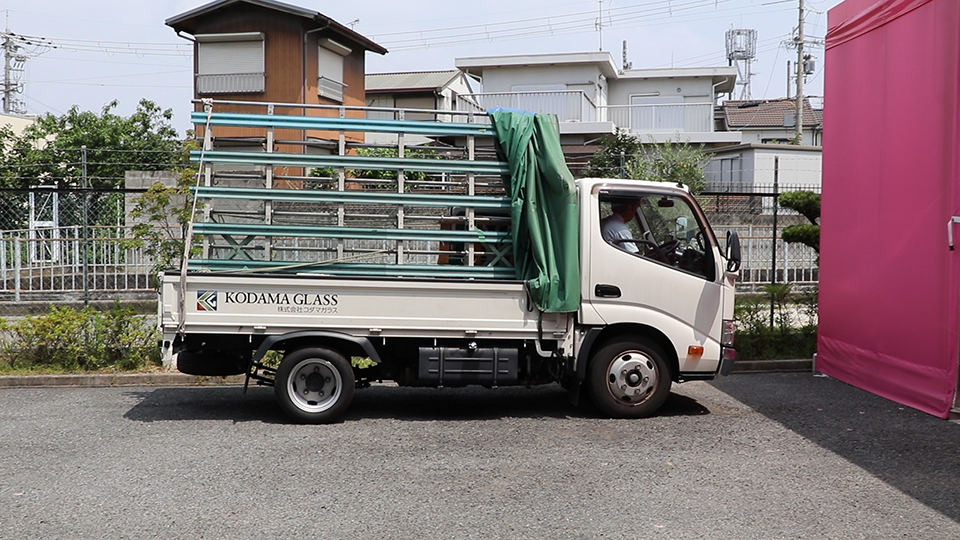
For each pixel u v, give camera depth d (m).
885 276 9.28
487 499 5.67
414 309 7.93
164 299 7.73
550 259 7.98
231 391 9.68
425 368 8.00
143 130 31.34
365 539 4.92
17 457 6.70
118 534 4.98
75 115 30.88
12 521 5.21
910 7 8.80
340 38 28.59
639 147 27.88
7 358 10.62
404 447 7.09
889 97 9.21
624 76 36.56
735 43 58.66
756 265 17.33
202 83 26.92
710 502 5.62
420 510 5.44
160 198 11.60
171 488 5.89
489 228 8.48
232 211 8.24
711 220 20.86
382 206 8.45
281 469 6.39
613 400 8.23
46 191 13.65
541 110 31.86
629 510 5.45
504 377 8.05
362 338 7.88
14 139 27.64
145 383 10.13
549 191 8.12
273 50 26.50
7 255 15.70
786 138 45.03
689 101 36.56
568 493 5.80
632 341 8.27
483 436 7.50
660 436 7.52
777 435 7.57
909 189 8.80
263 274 7.87
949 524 5.22
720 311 8.38
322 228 8.15
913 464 6.61
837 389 9.84
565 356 8.12
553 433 7.63
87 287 14.08
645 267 8.21
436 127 8.41
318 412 7.94
